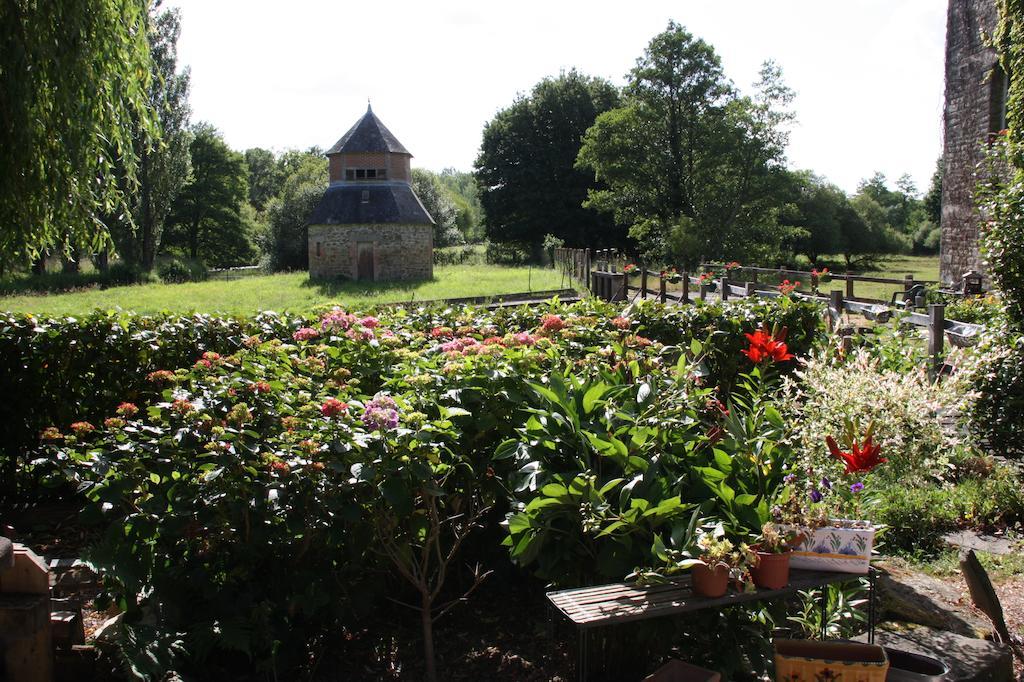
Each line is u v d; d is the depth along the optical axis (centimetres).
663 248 3975
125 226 3938
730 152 3909
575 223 5009
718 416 440
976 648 343
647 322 697
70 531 555
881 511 482
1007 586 433
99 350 614
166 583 325
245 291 3097
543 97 5016
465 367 413
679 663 300
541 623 396
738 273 2244
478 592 432
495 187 5238
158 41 3838
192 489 324
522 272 3881
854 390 446
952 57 1741
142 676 286
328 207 3825
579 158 4316
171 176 4059
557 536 351
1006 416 604
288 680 345
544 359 458
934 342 752
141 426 350
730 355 705
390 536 350
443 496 378
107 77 733
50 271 3750
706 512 340
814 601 366
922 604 393
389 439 325
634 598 291
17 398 614
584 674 304
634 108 4081
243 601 326
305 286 3319
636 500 314
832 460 416
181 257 4644
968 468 572
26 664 295
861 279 1437
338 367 491
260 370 425
